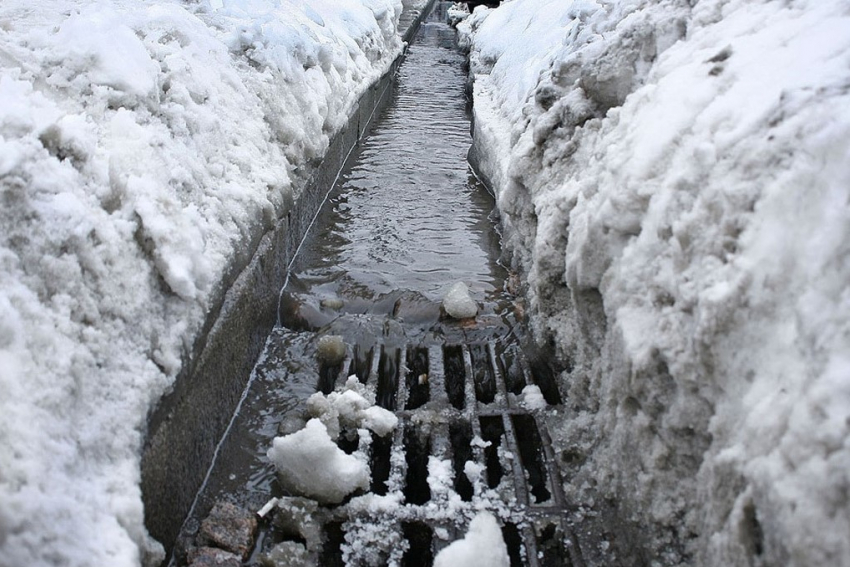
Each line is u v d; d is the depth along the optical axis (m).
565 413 3.35
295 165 4.93
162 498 2.56
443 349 4.03
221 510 2.84
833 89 2.11
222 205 3.45
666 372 2.32
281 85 5.06
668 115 2.74
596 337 3.08
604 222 2.76
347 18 9.05
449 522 2.80
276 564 2.62
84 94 3.18
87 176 2.67
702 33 3.27
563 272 3.52
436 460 3.12
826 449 1.53
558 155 3.98
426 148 7.99
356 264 5.00
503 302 4.51
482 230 5.73
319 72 5.95
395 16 13.17
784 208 1.95
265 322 4.08
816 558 1.48
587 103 3.93
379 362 3.92
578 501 2.87
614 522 2.65
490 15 12.10
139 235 2.71
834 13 2.62
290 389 3.72
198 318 2.83
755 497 1.69
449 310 4.28
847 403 1.53
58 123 2.63
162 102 3.59
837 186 1.84
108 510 2.02
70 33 3.35
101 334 2.32
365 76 8.32
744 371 1.92
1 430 1.82
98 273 2.42
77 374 2.14
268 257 4.09
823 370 1.63
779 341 1.81
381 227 5.71
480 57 10.37
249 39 4.97
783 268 1.87
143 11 4.38
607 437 2.83
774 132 2.12
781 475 1.61
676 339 2.23
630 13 4.34
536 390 3.55
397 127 8.90
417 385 3.81
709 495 1.98
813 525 1.50
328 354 3.92
